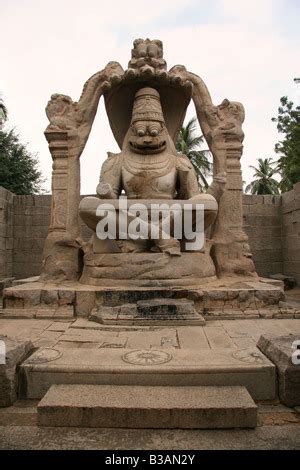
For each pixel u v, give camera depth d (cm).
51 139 803
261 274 1147
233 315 611
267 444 294
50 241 775
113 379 355
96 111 835
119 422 312
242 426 311
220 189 746
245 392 339
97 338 493
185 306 575
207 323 574
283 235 1145
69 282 747
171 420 310
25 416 332
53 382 359
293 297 884
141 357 387
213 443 295
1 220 1053
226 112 829
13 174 1931
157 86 824
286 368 352
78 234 793
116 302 620
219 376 356
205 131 834
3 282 951
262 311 621
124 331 530
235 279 760
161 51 808
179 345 462
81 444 293
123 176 794
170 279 666
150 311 568
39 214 1151
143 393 337
